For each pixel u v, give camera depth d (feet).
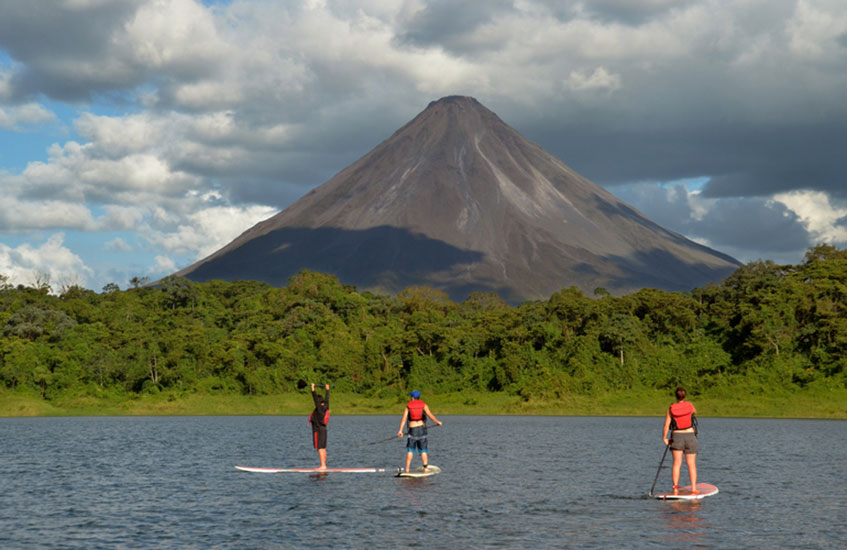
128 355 474.49
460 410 400.88
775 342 402.72
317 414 107.14
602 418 344.28
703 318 477.77
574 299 474.08
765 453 143.02
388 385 460.55
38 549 59.41
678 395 82.02
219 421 330.95
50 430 250.57
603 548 58.49
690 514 72.69
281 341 514.68
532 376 422.00
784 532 64.13
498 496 84.17
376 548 58.70
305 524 67.92
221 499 82.38
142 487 93.76
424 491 87.92
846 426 259.19
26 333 517.14
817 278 476.54
